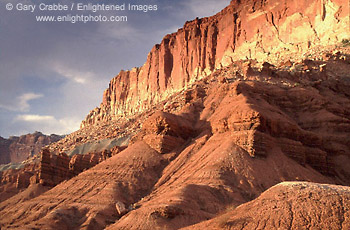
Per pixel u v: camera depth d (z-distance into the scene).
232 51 176.50
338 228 35.94
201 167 72.69
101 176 81.50
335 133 90.06
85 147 185.75
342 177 81.62
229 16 183.50
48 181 106.12
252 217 40.44
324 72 113.81
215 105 96.00
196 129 91.50
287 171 70.50
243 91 91.31
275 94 96.62
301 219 37.91
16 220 78.69
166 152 85.75
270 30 163.88
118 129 192.50
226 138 78.00
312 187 41.12
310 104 95.50
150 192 74.75
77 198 76.88
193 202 58.72
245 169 68.75
